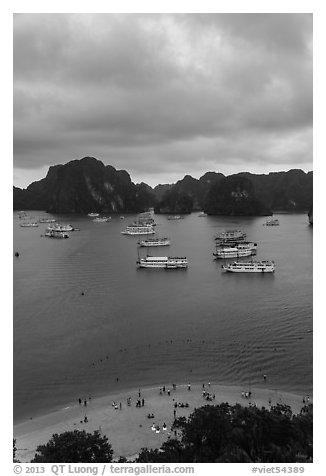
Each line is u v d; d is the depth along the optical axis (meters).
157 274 145.50
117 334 88.00
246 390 66.12
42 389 67.75
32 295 117.44
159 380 69.75
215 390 66.25
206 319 95.94
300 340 82.75
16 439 55.56
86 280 135.88
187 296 116.00
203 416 46.16
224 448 42.41
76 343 83.81
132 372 72.44
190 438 45.22
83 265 162.50
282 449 42.16
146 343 83.19
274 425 44.97
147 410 61.34
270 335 85.62
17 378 71.00
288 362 74.12
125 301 111.50
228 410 49.72
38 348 81.75
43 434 56.59
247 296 114.81
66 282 132.88
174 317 97.88
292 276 139.12
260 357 76.31
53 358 77.69
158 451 47.66
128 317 98.38
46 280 135.88
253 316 97.25
